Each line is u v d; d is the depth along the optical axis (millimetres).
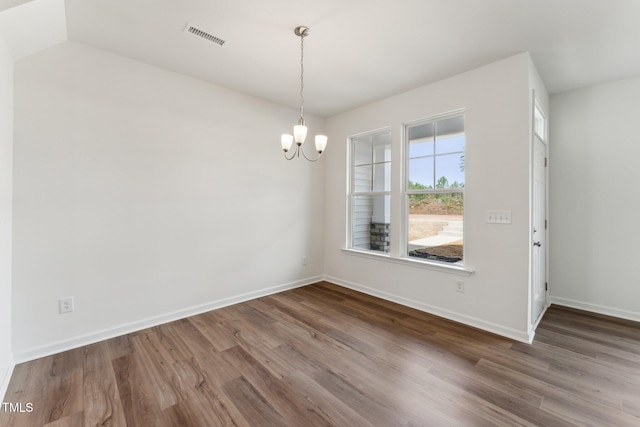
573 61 2688
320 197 4512
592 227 3250
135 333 2707
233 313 3207
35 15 1857
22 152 2211
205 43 2471
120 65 2658
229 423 1614
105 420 1630
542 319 3043
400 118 3516
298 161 4180
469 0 1906
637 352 2361
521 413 1684
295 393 1867
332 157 4438
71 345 2424
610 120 3129
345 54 2631
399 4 1960
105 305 2600
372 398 1819
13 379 1989
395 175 3568
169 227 2971
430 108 3217
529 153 2531
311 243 4395
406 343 2525
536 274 2896
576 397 1820
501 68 2682
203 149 3203
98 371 2096
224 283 3408
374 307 3395
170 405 1753
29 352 2242
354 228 4254
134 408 1725
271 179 3850
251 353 2357
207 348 2438
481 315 2822
